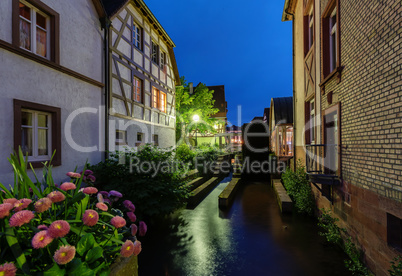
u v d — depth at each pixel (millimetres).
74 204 1860
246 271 3488
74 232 1599
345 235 4121
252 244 4449
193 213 6547
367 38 3420
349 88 4062
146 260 3834
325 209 5312
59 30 5371
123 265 1722
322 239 4680
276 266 3627
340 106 4438
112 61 7457
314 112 6492
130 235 2170
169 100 12703
